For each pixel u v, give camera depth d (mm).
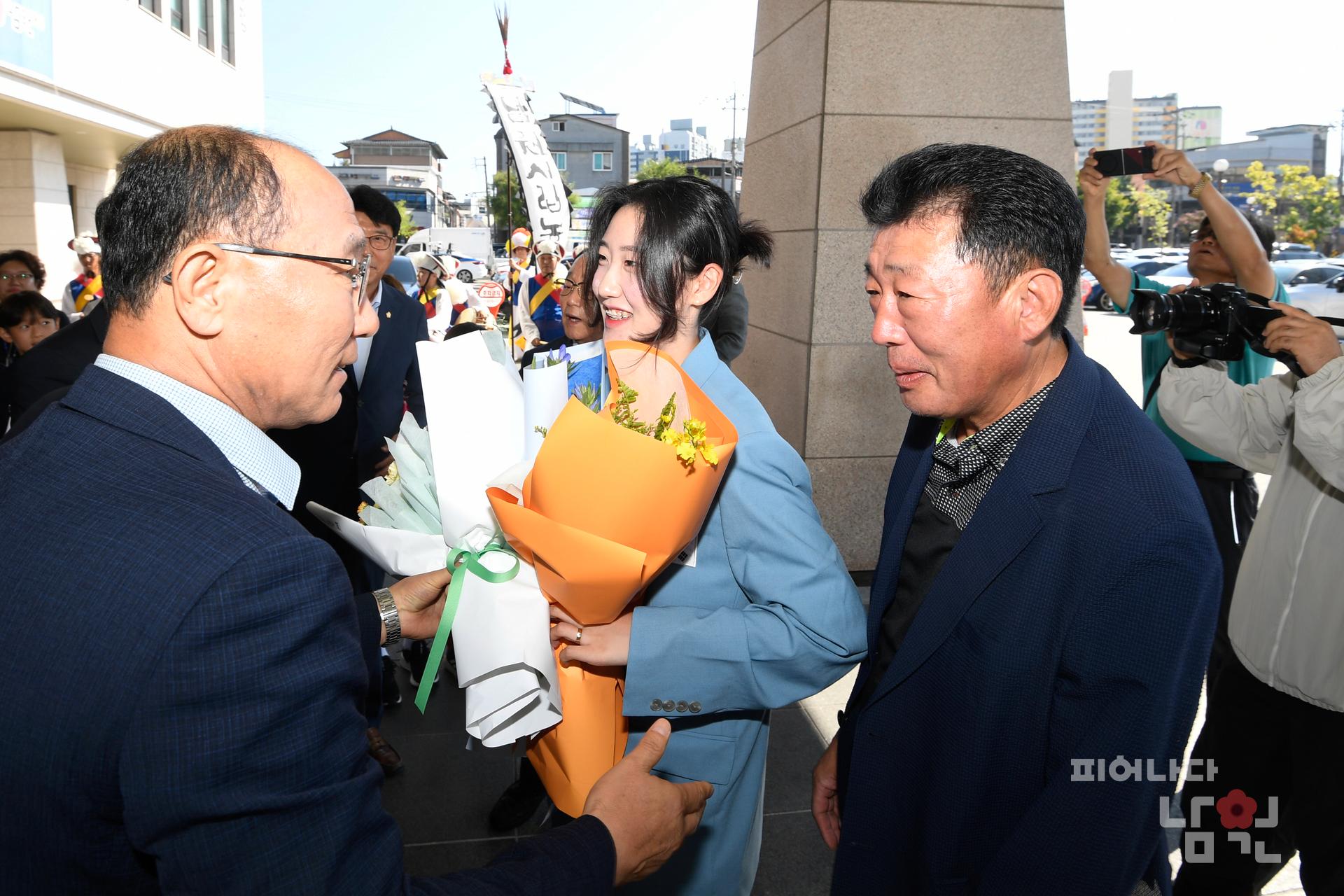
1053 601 1098
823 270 4098
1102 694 1060
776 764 2758
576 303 2709
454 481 1307
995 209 1045
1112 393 1179
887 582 1396
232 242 862
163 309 872
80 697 699
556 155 57406
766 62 4855
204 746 696
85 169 16875
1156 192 44000
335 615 787
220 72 18656
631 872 989
